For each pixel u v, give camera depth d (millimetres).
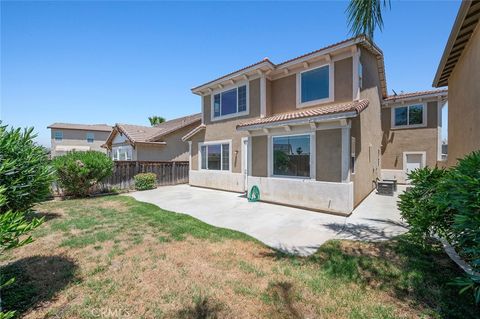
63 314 3059
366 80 11242
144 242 5684
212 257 4828
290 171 9867
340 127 8305
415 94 15914
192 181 16703
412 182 5414
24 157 4109
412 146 16422
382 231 6414
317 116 8398
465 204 3180
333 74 10414
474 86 6059
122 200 11359
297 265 4445
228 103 14461
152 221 7512
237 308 3162
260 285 3740
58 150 37469
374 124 13258
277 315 3018
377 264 4336
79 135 39938
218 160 15055
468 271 3752
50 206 9961
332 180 8508
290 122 9148
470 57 6406
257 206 9867
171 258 4773
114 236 6098
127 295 3486
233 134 14031
